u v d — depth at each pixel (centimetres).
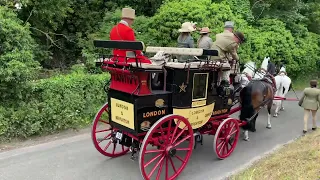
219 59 628
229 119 604
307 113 805
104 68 518
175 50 558
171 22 1093
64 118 746
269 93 757
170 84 512
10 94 692
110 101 538
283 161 532
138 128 486
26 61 693
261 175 499
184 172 562
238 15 1338
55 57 1345
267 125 835
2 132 662
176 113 519
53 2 1156
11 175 532
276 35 1444
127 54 505
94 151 644
